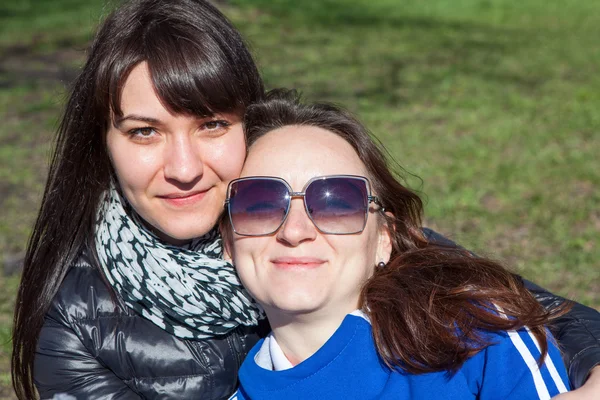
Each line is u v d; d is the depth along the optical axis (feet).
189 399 3.08
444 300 2.92
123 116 2.83
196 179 2.88
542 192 8.12
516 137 10.41
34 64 14.74
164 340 3.06
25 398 3.27
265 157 2.94
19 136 10.48
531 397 2.73
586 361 2.87
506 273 3.11
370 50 16.78
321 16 20.89
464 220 7.30
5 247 6.72
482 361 2.85
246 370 2.97
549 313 2.94
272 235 2.82
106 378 3.08
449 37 18.65
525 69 15.16
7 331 5.15
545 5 24.09
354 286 2.89
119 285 3.00
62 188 3.09
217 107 2.85
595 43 18.02
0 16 19.34
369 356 2.88
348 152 3.01
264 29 18.74
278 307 2.83
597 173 8.69
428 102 12.50
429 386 2.82
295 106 3.14
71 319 3.04
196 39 2.85
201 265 3.02
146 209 2.95
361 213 2.84
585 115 11.46
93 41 2.99
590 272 6.09
